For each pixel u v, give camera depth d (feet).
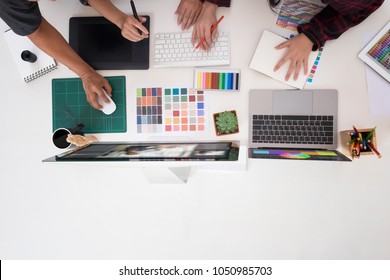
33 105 4.05
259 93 3.74
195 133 3.85
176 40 3.83
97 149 3.20
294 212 3.75
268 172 3.76
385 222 3.64
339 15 3.44
